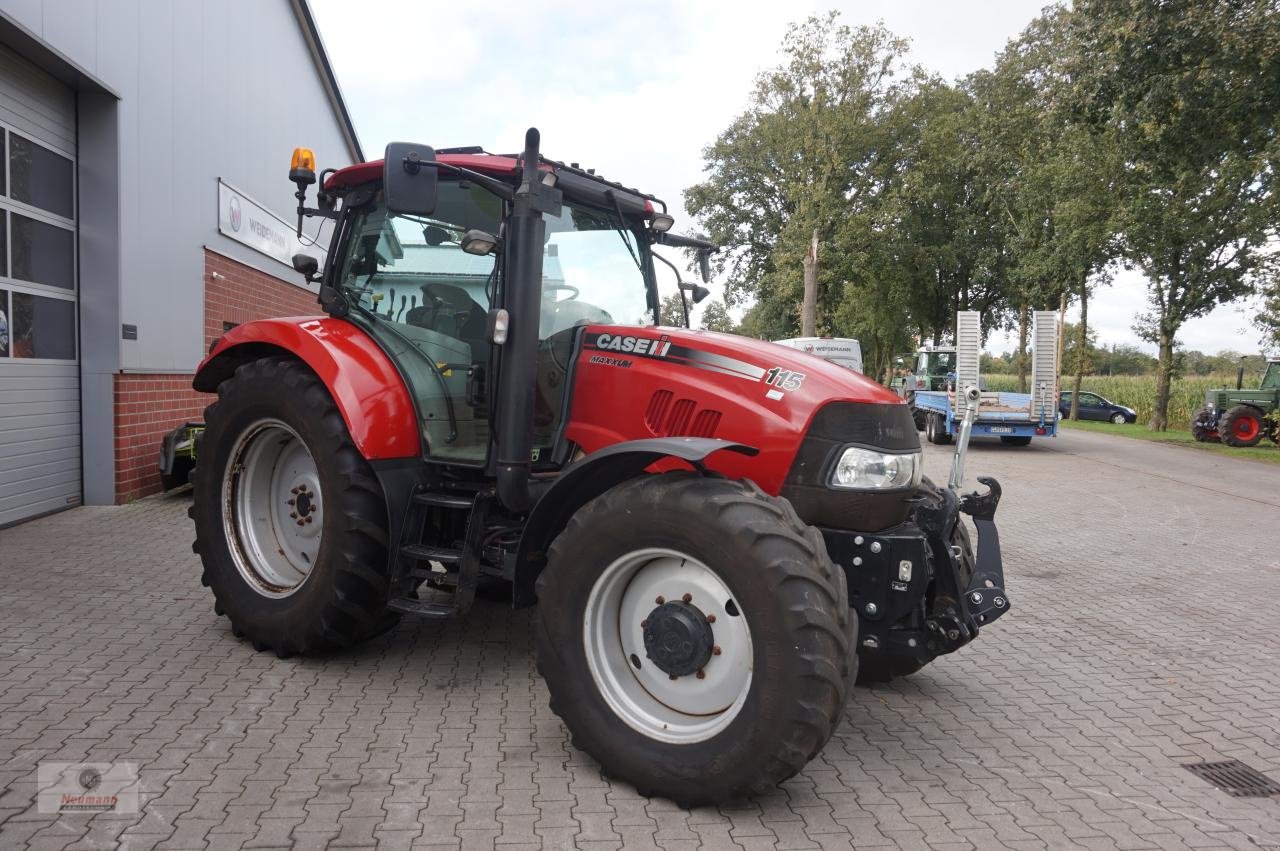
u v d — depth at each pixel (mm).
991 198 32469
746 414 3426
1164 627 5512
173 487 8148
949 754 3473
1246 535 8914
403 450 3865
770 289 41094
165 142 8391
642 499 2936
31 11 6266
